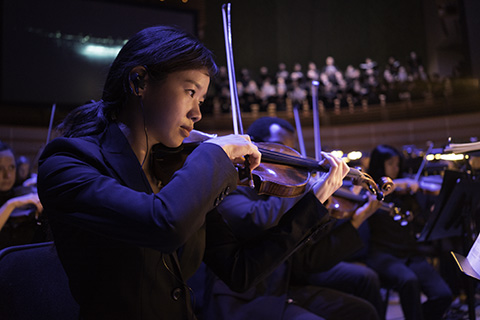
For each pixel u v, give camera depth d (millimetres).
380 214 3008
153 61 896
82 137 938
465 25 8516
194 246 1013
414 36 10961
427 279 2902
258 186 1123
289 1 12547
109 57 6742
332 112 8758
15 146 6086
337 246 1914
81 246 875
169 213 747
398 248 2979
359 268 2447
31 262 1034
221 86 8578
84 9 6617
